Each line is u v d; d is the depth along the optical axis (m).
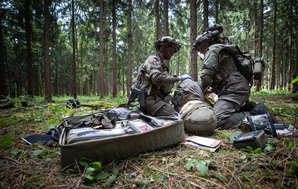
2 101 7.74
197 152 2.23
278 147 2.25
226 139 2.74
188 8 18.12
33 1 13.71
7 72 19.72
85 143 1.83
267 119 2.73
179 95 3.52
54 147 2.48
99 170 1.80
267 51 25.72
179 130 2.44
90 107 6.24
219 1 13.63
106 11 18.41
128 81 16.36
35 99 12.34
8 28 15.73
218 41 3.71
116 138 1.93
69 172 1.79
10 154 2.26
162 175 1.76
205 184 1.63
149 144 2.15
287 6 17.52
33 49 18.47
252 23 20.34
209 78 3.40
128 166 1.91
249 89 3.51
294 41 19.67
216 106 3.45
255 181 1.66
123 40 25.14
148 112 3.05
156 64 2.88
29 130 3.38
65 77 31.81
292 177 1.68
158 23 15.67
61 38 28.12
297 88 11.30
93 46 29.53
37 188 1.58
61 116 4.60
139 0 16.69
